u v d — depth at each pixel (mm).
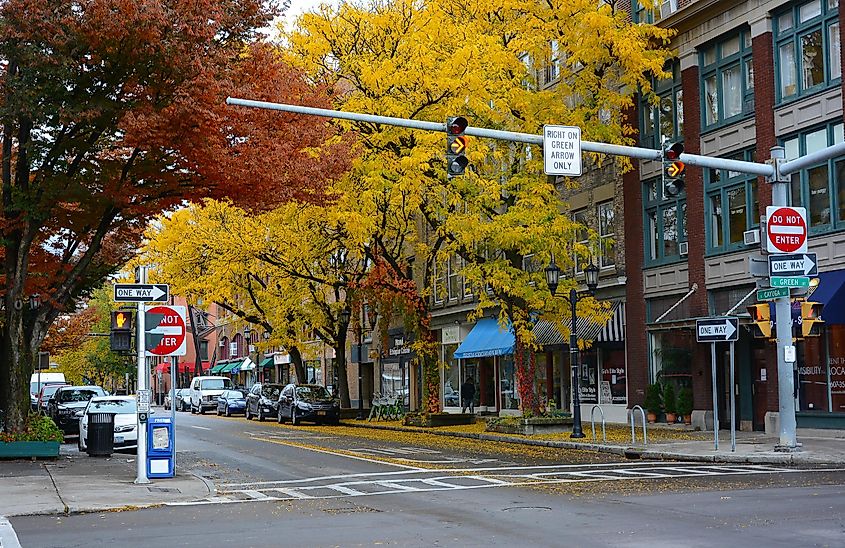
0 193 25047
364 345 57781
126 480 19062
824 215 26328
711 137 30500
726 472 18906
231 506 15328
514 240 29469
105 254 29938
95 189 23766
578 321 36438
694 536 11000
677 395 32469
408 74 29375
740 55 29578
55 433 24781
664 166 20312
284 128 23906
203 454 26328
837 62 25938
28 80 21859
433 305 49500
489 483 17562
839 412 25703
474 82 28312
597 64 32219
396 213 35625
